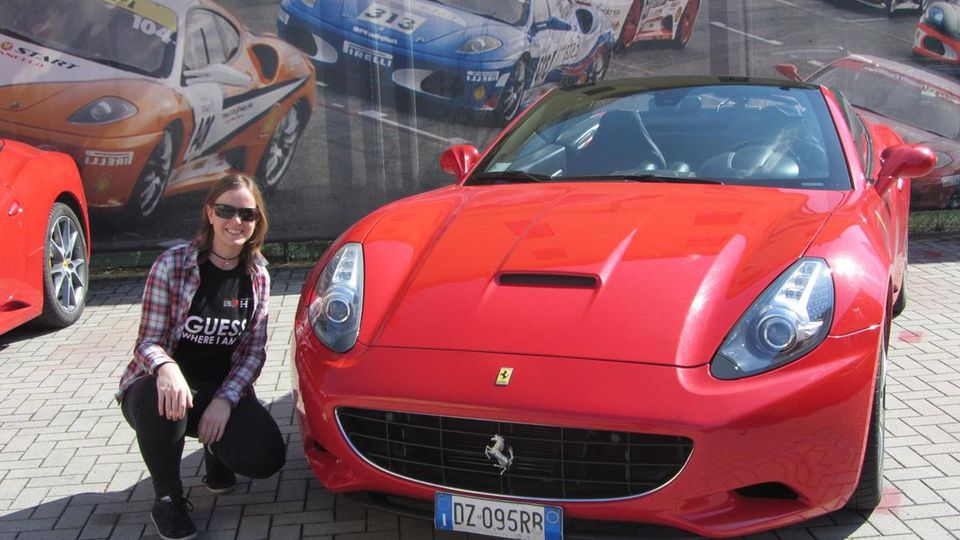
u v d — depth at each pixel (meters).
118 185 6.48
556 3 6.87
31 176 5.23
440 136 6.84
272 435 3.15
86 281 5.88
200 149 6.54
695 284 2.76
